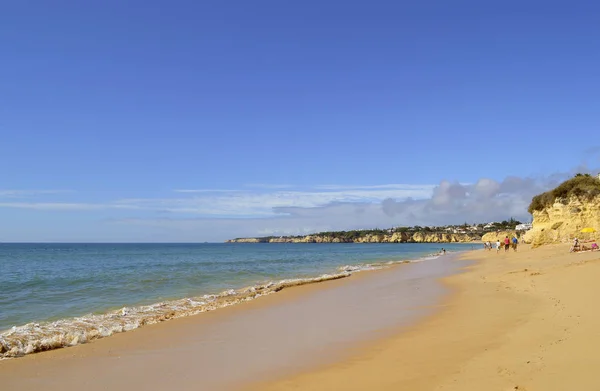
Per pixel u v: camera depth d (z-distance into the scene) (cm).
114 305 1808
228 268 4175
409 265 4309
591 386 575
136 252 10269
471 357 823
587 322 973
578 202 4616
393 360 860
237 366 880
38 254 8825
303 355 948
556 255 3472
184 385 771
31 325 1334
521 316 1191
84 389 758
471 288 2022
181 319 1423
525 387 610
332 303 1744
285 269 3997
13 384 784
